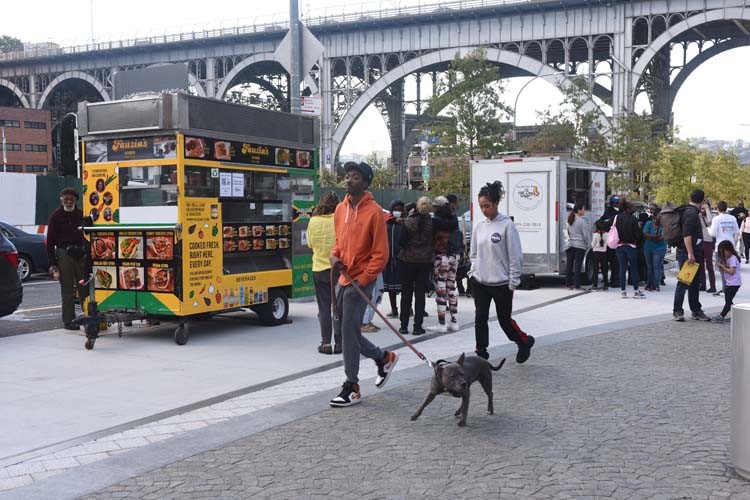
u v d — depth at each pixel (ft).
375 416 19.60
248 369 25.62
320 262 28.32
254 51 214.07
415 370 25.27
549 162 52.85
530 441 17.37
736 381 14.87
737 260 36.19
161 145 30.32
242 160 33.09
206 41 219.41
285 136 35.55
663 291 52.26
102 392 22.40
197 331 33.81
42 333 33.24
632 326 35.09
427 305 43.91
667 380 23.71
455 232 34.45
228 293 32.30
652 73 202.39
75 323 28.94
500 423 18.89
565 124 138.00
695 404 20.71
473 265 25.55
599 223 52.85
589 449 16.76
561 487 14.39
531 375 24.47
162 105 29.58
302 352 28.78
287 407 20.45
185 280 30.14
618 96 166.91
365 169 20.42
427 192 138.41
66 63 263.29
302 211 36.83
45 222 75.31
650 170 141.18
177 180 29.91
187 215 30.25
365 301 20.76
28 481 14.98
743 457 14.73
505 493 14.11
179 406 20.75
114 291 31.83
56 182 76.13
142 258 30.91
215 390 22.63
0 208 69.56
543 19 174.50
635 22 165.58
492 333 33.37
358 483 14.70
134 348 29.60
